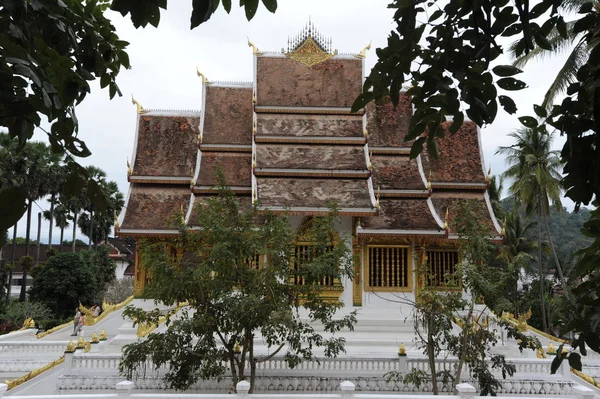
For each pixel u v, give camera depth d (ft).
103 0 20.49
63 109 15.19
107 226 212.64
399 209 86.17
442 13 13.91
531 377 59.67
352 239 82.48
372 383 57.21
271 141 86.69
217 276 53.16
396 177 90.02
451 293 56.49
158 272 52.60
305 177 83.92
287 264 54.29
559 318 16.78
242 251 53.57
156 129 96.02
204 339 52.85
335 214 58.90
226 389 56.75
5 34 15.07
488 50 13.43
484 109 13.55
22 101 13.62
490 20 13.38
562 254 148.56
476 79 13.41
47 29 16.81
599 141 13.35
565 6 64.03
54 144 14.10
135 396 43.04
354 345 72.18
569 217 204.54
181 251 80.28
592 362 82.07
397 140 93.35
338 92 92.07
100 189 14.21
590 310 15.42
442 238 81.61
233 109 97.30
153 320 54.19
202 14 11.80
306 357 53.62
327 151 86.58
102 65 18.67
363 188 82.74
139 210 86.38
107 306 100.58
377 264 82.69
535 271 153.48
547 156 118.62
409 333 77.10
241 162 91.35
